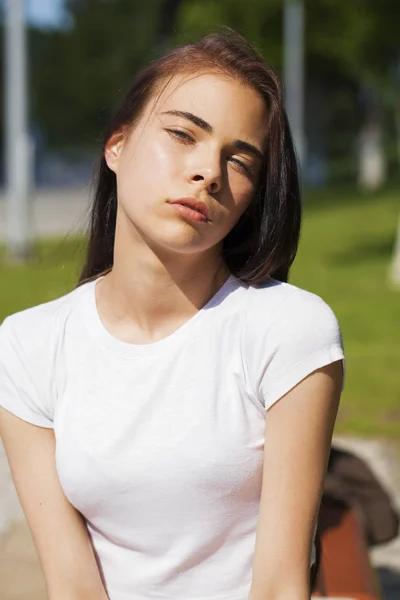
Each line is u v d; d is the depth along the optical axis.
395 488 6.39
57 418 2.13
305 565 2.00
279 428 2.00
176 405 2.03
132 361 2.08
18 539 5.52
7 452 2.24
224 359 2.05
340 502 3.91
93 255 2.46
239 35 2.20
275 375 2.00
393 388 8.98
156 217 2.05
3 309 12.84
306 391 2.00
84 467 2.05
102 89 55.56
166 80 2.12
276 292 2.09
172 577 2.06
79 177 54.38
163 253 2.09
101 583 2.14
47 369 2.17
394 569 5.21
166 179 2.05
